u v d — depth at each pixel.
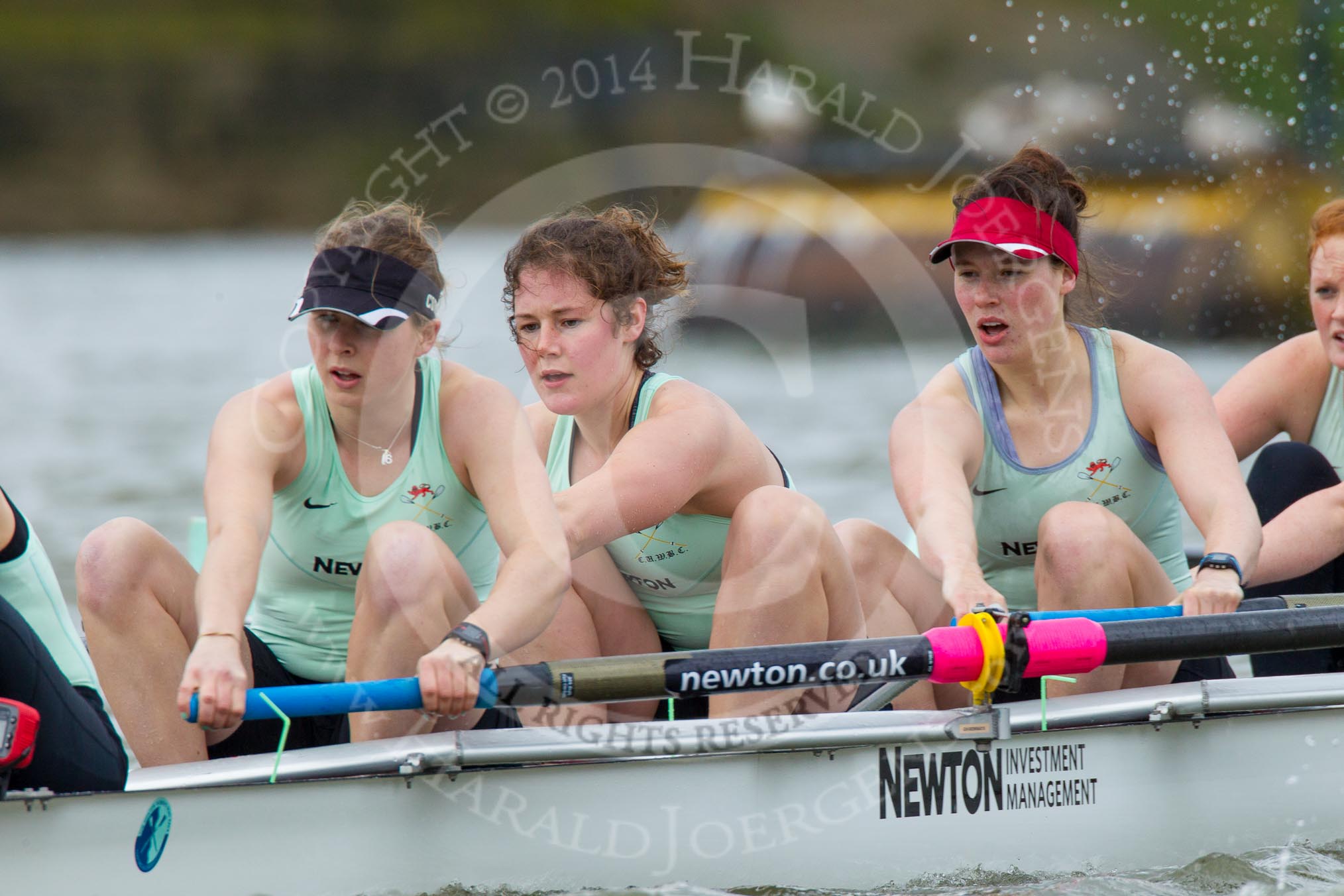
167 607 12.00
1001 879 12.41
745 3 85.12
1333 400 16.56
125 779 11.31
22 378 52.28
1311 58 38.09
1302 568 15.27
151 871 10.62
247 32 109.50
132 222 105.44
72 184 105.94
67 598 23.62
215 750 12.62
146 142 107.38
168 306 74.69
